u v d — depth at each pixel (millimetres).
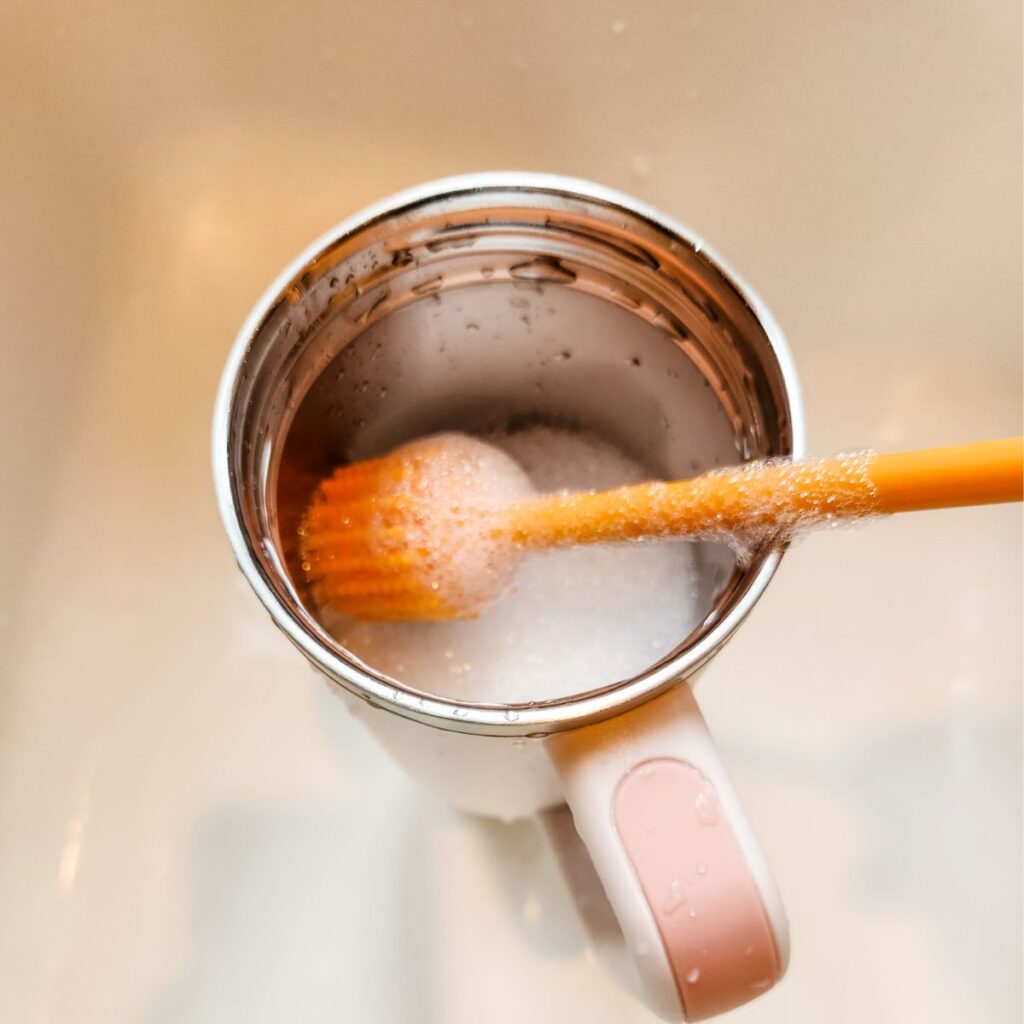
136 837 321
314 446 260
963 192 357
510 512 247
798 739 340
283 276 225
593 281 250
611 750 201
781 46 343
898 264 375
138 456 369
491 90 369
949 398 385
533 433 295
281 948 308
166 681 341
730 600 208
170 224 396
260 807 326
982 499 188
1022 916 317
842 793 333
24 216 345
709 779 202
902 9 329
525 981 306
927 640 353
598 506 228
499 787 259
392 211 232
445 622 263
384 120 384
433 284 252
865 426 385
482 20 353
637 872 198
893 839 326
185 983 303
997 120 341
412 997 303
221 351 388
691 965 198
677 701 205
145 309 389
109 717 334
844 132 355
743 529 209
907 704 344
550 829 286
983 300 373
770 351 221
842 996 307
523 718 192
